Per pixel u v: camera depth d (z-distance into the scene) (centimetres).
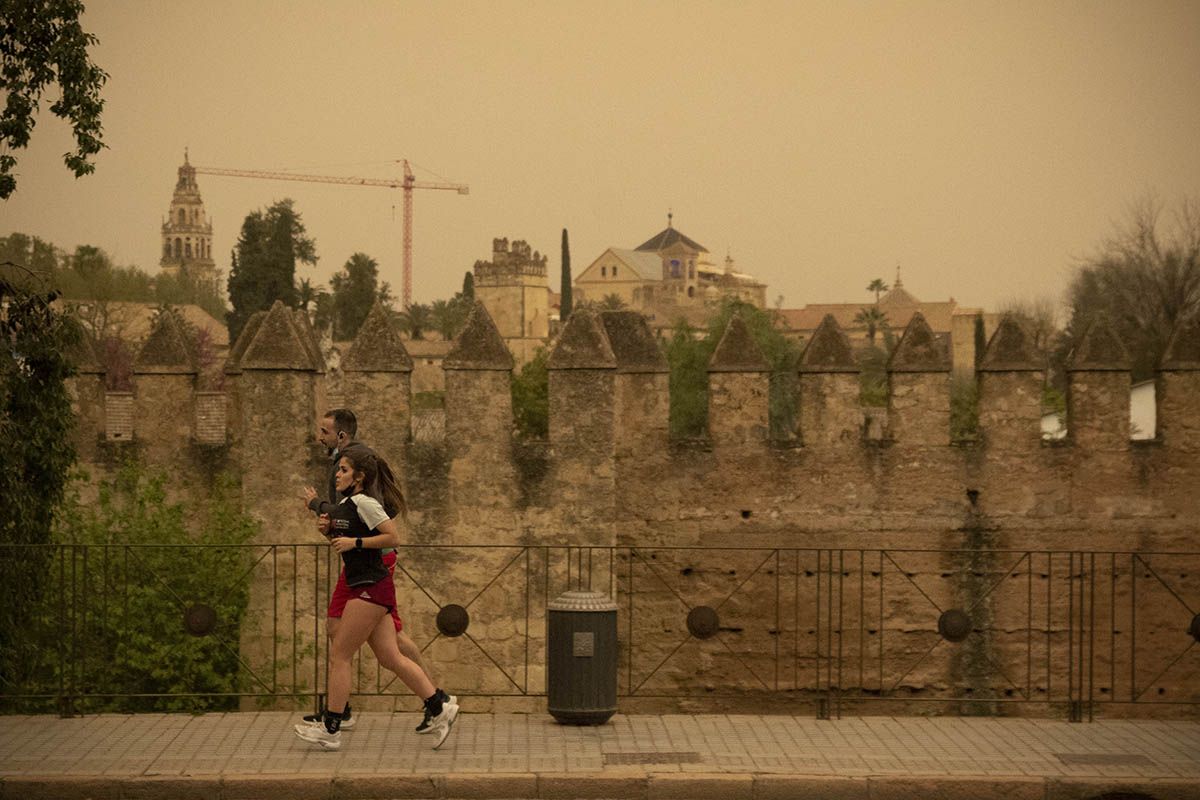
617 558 2031
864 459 2022
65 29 1831
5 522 1711
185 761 1224
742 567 2031
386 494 1295
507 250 19312
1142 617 2008
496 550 1919
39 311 1792
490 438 1923
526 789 1184
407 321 16862
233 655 1808
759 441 2028
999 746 1294
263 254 10550
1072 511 2009
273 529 1905
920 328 2017
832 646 2025
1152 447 2008
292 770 1198
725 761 1236
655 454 2031
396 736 1316
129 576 1847
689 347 6662
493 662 1806
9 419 1750
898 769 1212
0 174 1844
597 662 1354
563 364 1919
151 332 2075
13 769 1196
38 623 1742
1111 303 6228
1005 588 2019
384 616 1273
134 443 2064
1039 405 2011
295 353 1905
